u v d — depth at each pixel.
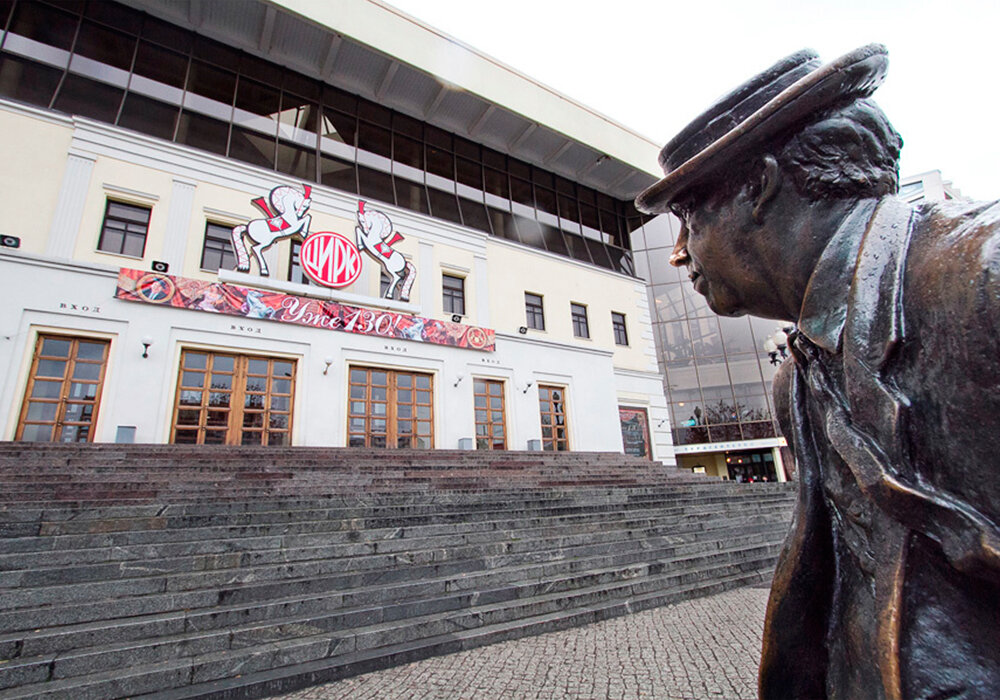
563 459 13.04
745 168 0.77
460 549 5.75
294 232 13.28
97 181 11.80
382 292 15.31
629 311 21.66
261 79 15.62
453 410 14.82
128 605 4.04
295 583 4.64
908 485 0.52
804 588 0.73
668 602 5.57
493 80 18.28
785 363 0.88
